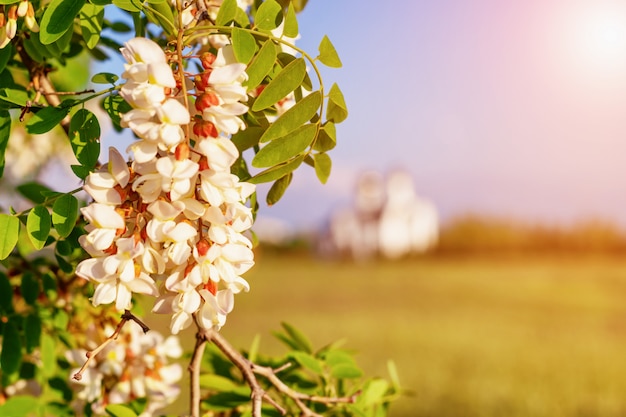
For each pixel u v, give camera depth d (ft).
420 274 39.68
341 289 30.96
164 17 1.78
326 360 2.46
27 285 2.40
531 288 30.53
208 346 2.55
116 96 1.87
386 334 18.58
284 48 1.95
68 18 1.83
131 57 1.65
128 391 2.46
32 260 2.55
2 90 1.96
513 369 14.02
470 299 27.02
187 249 1.69
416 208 55.01
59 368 2.60
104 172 1.72
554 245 54.75
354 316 22.16
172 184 1.65
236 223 1.74
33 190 2.57
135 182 1.65
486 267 45.09
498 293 28.89
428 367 14.17
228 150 1.67
